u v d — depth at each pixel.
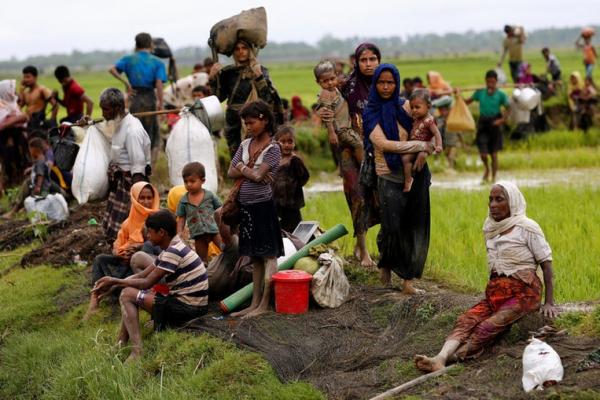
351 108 13.37
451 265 13.96
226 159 24.72
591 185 22.56
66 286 14.71
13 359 12.41
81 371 11.04
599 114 36.88
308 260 11.98
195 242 13.08
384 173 11.66
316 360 10.41
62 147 16.08
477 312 9.77
